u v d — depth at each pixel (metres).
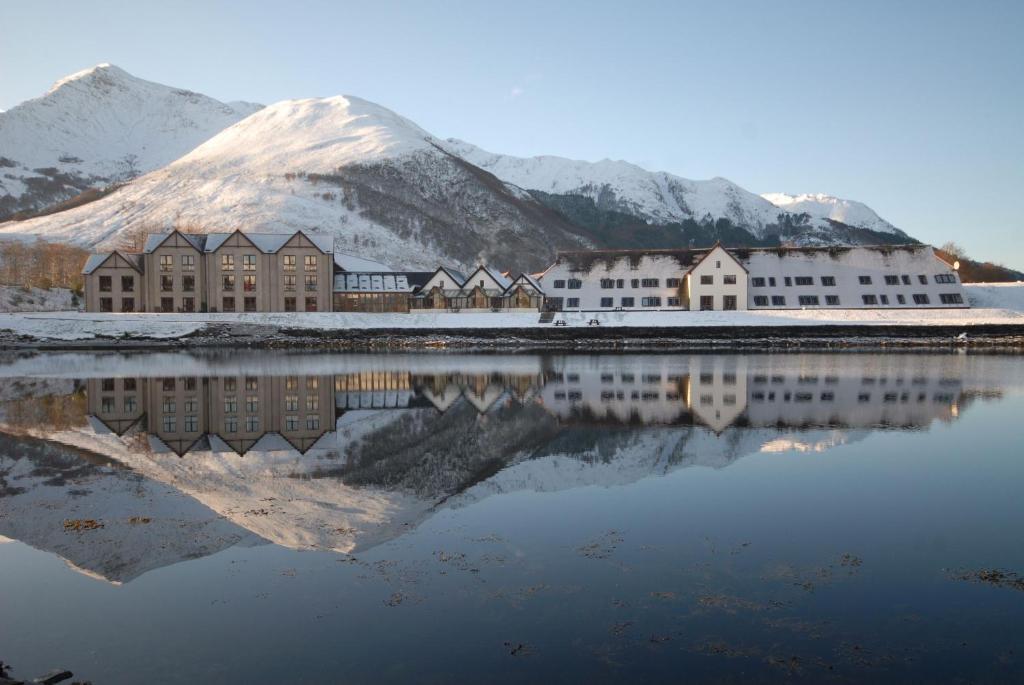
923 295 107.06
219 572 16.30
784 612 14.22
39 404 41.78
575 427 34.00
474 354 79.50
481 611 14.30
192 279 108.94
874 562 16.73
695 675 11.94
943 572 16.16
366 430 33.62
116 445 30.33
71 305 136.00
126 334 94.50
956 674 11.95
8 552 17.62
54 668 12.23
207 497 22.28
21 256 150.75
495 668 12.19
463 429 33.72
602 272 113.62
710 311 100.44
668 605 14.53
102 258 109.06
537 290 109.25
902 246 112.31
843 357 72.25
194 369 62.09
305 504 21.55
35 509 21.00
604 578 15.88
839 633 13.36
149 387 49.59
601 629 13.55
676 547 17.73
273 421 36.19
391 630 13.54
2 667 12.16
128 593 15.23
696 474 24.97
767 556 17.12
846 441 30.42
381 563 16.78
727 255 106.00
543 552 17.44
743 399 42.56
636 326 94.50
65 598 15.03
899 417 36.16
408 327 97.25
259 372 59.69
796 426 33.81
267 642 13.11
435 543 18.08
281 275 109.19
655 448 29.23
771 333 92.69
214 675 12.00
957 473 24.86
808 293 108.25
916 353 77.00
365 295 110.62
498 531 18.98
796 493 22.42
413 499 22.00
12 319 95.06
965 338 89.56
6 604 14.73
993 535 18.47
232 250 108.50
